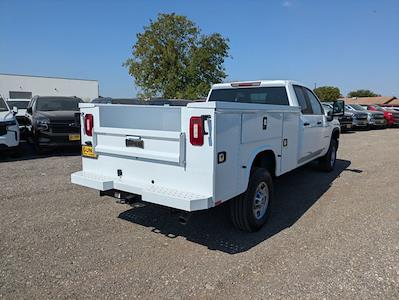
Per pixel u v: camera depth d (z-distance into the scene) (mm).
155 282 3148
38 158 9602
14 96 48344
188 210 3242
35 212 4973
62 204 5348
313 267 3430
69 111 10820
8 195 5793
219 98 6520
